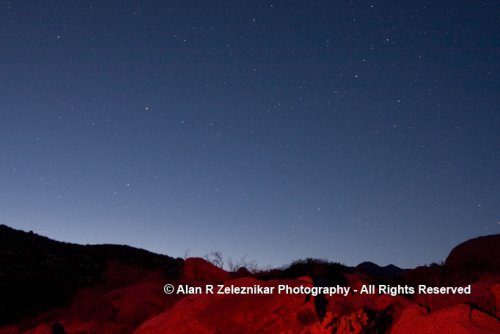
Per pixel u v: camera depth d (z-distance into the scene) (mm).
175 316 9148
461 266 17406
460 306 7527
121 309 13461
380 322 9328
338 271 17141
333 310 9766
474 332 7035
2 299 19766
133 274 19297
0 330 16219
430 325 7488
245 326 8938
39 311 19172
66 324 13680
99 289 17844
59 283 23516
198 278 17625
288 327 8977
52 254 29297
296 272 17219
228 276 17891
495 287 10031
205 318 9031
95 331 12594
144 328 9180
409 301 10164
